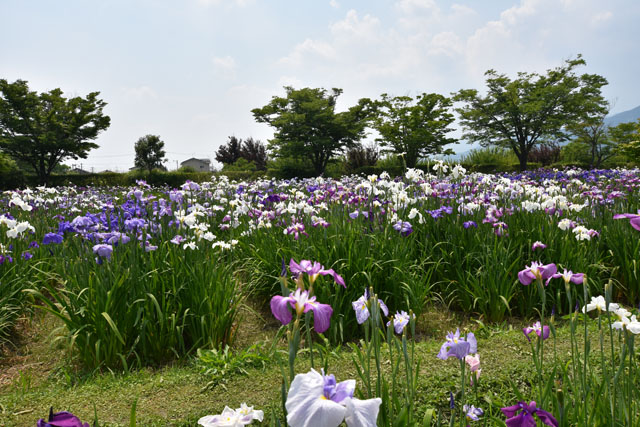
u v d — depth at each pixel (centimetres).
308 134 3953
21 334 468
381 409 182
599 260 509
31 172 4681
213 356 368
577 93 3800
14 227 502
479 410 204
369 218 561
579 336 381
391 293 459
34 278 520
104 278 400
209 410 290
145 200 593
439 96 3859
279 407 284
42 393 336
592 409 204
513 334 407
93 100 3831
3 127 3603
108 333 388
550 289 485
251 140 5559
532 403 154
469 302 493
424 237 569
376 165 3912
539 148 4622
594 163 3931
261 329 481
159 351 399
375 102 4056
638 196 811
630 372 199
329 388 114
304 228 559
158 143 3697
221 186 985
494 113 4006
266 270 524
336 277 162
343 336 439
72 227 454
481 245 520
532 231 535
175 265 443
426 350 372
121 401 311
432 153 3956
